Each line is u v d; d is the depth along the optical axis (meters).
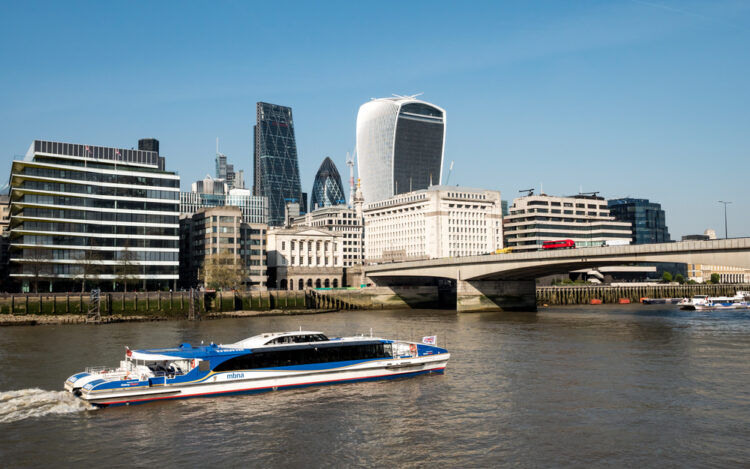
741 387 60.19
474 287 173.25
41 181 180.38
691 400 55.22
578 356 79.31
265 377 59.22
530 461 40.66
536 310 180.00
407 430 47.28
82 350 88.69
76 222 184.38
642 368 70.31
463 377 65.81
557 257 141.75
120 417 50.69
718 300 182.38
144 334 114.19
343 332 113.38
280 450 43.06
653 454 41.72
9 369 71.62
